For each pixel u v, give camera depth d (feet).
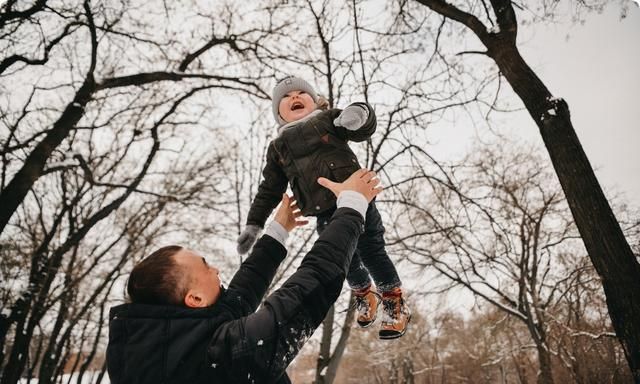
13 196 20.43
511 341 57.93
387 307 6.98
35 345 54.13
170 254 4.02
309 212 6.03
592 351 46.68
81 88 24.17
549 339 44.65
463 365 85.76
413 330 77.41
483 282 40.29
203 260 4.22
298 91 7.39
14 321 25.54
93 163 34.09
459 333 76.38
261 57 28.68
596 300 42.06
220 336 3.38
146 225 35.42
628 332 11.55
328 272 3.67
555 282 43.60
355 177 4.65
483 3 17.72
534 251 41.24
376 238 6.85
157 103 32.09
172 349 3.36
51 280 29.04
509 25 16.22
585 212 12.79
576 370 41.29
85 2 23.38
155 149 32.91
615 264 12.00
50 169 24.70
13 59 22.50
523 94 15.24
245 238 6.47
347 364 125.18
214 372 3.26
